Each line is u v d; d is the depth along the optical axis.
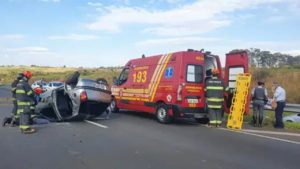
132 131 12.41
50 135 11.41
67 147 9.56
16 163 7.84
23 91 11.80
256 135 12.05
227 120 15.48
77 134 11.62
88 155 8.65
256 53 43.03
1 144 9.91
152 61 15.77
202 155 8.79
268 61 42.75
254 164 8.01
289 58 43.75
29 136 11.20
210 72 14.76
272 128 14.12
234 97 14.09
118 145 9.90
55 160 8.13
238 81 14.09
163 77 14.87
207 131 12.76
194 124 14.74
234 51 14.68
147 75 15.88
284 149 9.71
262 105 14.51
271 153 9.17
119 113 18.08
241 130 13.24
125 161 8.10
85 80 14.71
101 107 15.04
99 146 9.73
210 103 13.94
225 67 15.14
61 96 14.69
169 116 14.44
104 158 8.37
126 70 17.64
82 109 14.60
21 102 11.77
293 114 18.84
